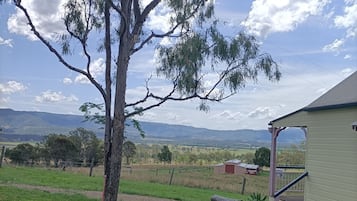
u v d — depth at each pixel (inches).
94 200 458.0
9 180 574.9
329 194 380.5
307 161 426.0
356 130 320.5
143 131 409.7
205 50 328.2
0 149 821.2
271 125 497.0
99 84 350.9
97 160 1160.2
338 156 369.7
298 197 501.0
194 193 649.0
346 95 389.4
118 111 335.3
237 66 328.8
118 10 331.0
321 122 401.7
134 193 577.9
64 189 541.0
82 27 354.0
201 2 345.1
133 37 342.6
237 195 677.9
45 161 1163.3
